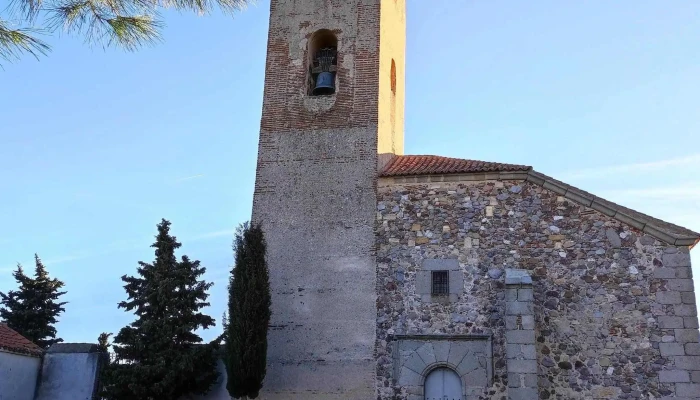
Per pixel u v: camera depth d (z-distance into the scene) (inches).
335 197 766.5
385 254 728.3
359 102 807.1
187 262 939.3
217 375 820.6
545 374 650.2
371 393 680.4
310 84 849.5
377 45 831.1
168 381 799.7
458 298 693.9
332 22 855.1
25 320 1334.9
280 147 807.1
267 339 713.6
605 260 672.4
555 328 662.5
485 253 703.7
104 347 936.3
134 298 948.6
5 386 842.8
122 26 320.8
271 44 863.7
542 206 706.8
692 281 644.7
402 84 950.4
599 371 641.0
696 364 620.4
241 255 708.7
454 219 723.4
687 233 665.0
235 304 689.6
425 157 834.2
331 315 718.5
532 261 689.6
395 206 745.0
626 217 677.3
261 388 703.7
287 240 760.3
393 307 706.2
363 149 781.9
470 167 744.3
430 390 675.4
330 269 737.6
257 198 787.4
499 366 661.3
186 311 892.6
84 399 876.6
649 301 649.6
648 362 633.0
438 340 683.4
